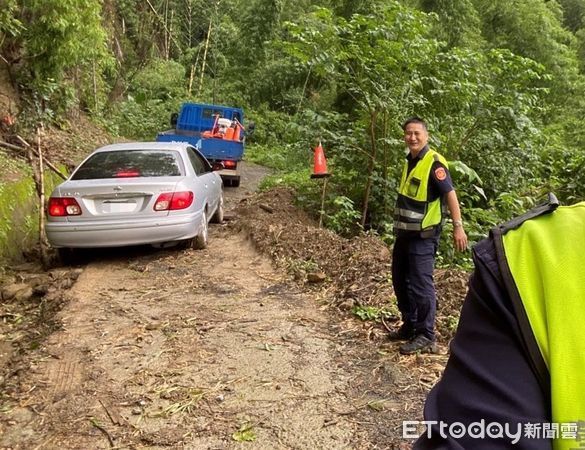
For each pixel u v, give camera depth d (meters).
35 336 4.14
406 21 7.49
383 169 8.08
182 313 4.40
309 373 3.33
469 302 0.80
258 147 22.70
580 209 0.81
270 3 28.19
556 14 36.53
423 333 3.60
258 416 2.85
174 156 6.71
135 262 6.04
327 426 2.75
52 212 5.88
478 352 0.75
